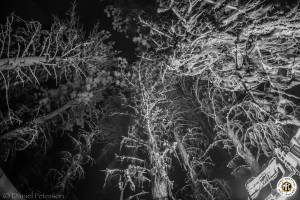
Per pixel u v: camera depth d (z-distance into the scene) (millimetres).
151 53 17438
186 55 13750
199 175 20969
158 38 16641
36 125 19172
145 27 17672
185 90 19609
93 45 21984
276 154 10906
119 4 19422
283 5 10641
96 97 23703
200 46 13281
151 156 15750
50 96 21750
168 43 15164
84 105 23094
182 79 18891
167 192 15039
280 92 11719
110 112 25344
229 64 13453
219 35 12383
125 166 25953
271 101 12594
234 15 11578
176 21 14469
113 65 23219
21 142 22109
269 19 11016
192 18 12945
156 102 16766
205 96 18047
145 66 17984
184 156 17750
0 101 20234
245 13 11227
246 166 17094
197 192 17172
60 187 22250
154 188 14898
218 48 13039
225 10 11828
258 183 10617
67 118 23984
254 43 11430
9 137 18031
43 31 17656
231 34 12125
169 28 14789
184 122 21594
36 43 17969
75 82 22188
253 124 13438
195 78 18547
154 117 16766
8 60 15008
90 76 22188
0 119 19078
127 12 19281
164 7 13938
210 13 12414
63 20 22453
